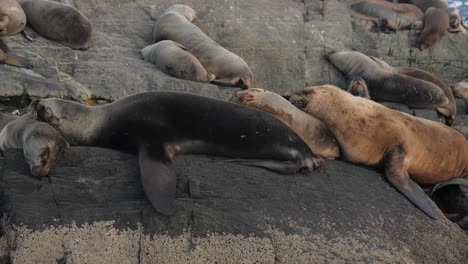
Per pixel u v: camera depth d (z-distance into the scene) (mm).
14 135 21922
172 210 18672
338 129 25547
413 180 26453
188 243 18297
